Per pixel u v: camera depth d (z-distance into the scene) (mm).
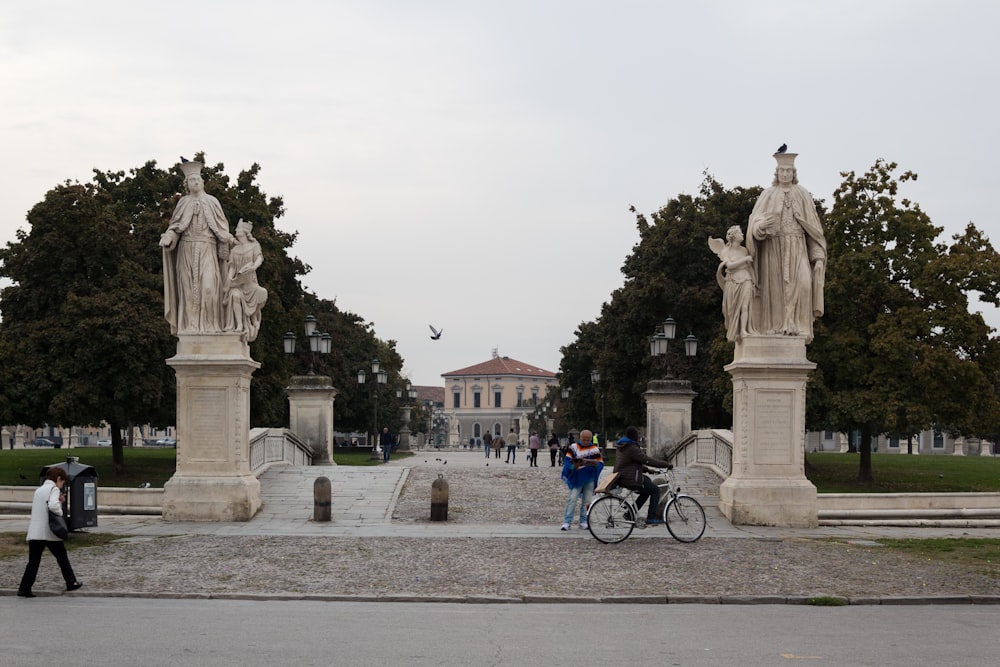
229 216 43094
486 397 179250
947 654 10438
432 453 79875
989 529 22719
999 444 83188
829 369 32875
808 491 22328
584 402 76562
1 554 17141
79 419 34656
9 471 36344
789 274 22484
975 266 31031
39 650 10320
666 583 14766
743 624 12078
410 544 18672
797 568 16125
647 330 49312
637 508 19406
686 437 33031
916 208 33219
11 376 34125
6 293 35781
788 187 22828
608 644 10875
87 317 34250
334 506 24625
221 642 10758
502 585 14555
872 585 14656
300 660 9961
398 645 10711
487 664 9891
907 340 30969
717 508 24188
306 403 36906
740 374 22578
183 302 23031
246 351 23531
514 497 26609
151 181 44938
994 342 31844
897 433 35094
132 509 24000
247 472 23469
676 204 49938
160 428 38219
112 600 13477
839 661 10117
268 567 15945
